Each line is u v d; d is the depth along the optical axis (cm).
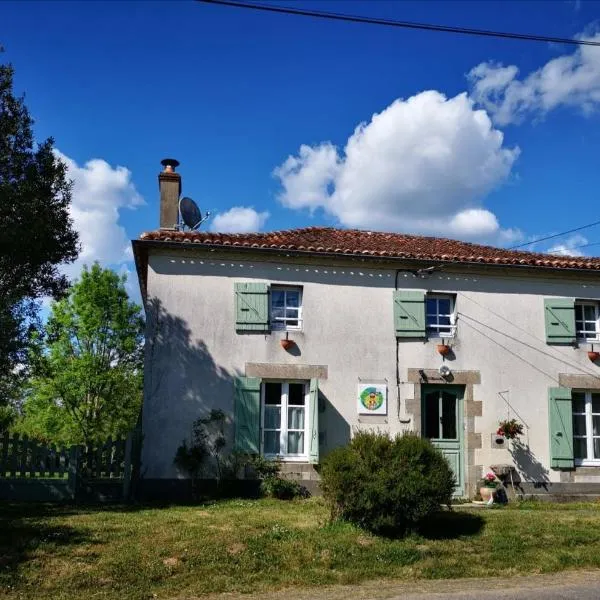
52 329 1334
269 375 1340
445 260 1423
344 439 1348
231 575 767
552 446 1420
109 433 2539
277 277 1385
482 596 712
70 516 1012
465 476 1389
